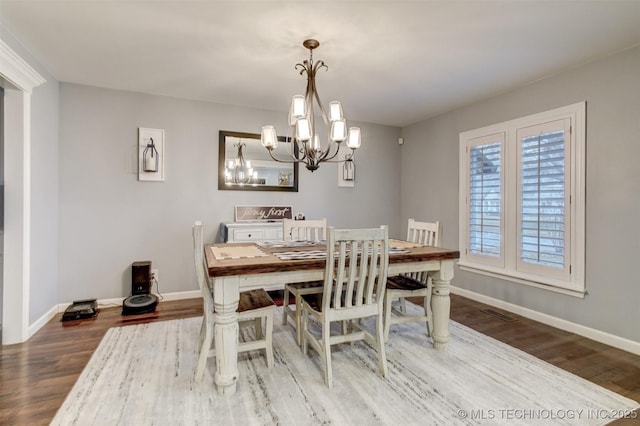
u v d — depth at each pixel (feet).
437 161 14.20
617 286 8.33
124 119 11.41
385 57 8.75
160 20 7.05
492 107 11.74
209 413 5.57
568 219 9.33
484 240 12.00
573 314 9.26
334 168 14.87
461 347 8.19
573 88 9.29
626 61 8.17
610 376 6.86
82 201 10.95
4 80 7.63
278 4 6.46
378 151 15.81
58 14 6.82
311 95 8.14
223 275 5.95
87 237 11.05
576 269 9.13
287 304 9.71
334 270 6.94
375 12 6.72
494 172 11.62
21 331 8.29
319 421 5.38
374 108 13.24
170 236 12.12
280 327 9.52
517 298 10.81
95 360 7.38
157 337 8.71
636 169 7.99
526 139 10.51
